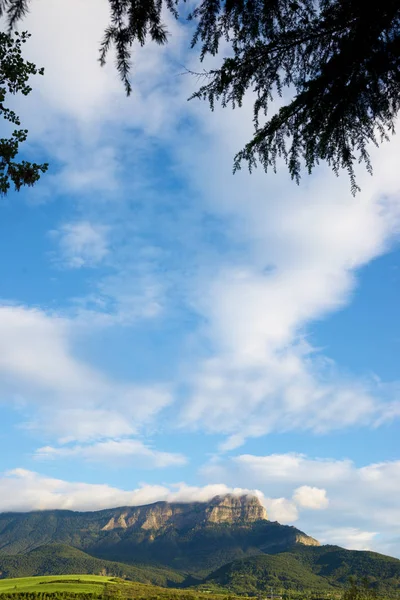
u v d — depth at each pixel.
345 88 6.99
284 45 7.11
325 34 7.00
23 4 5.84
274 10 6.98
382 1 6.17
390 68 6.68
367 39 6.55
